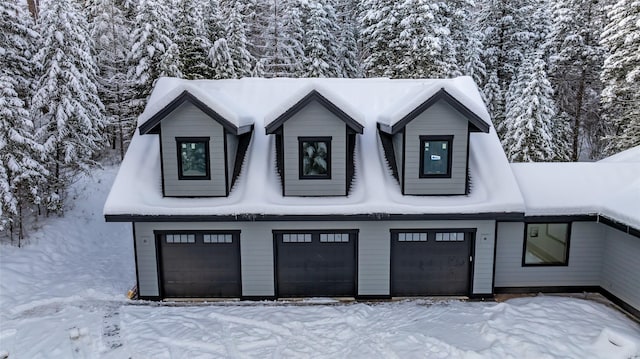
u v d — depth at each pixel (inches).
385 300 533.3
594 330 428.5
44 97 781.3
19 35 791.1
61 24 804.0
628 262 487.8
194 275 536.4
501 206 500.4
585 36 1167.6
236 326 455.5
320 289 539.5
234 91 655.8
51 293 541.6
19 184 677.9
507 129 1054.4
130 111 1115.3
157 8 1051.3
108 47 1152.8
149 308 508.1
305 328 449.1
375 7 1212.5
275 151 577.0
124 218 502.6
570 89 1246.9
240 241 525.3
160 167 555.2
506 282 546.0
